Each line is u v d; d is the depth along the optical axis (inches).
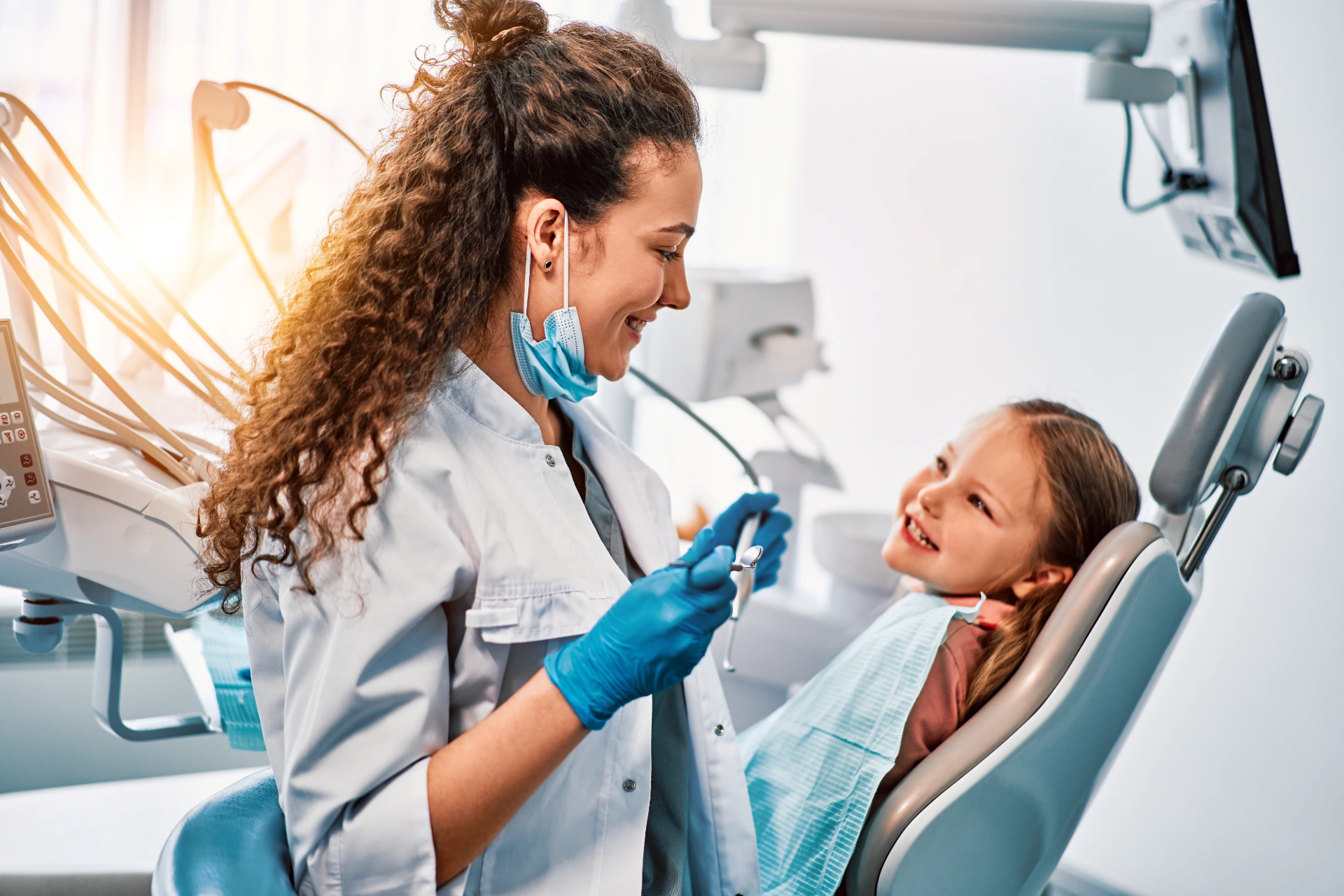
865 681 48.9
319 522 30.3
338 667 29.4
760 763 51.3
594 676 29.4
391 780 29.8
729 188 109.1
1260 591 71.7
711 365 76.2
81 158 76.9
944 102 99.7
